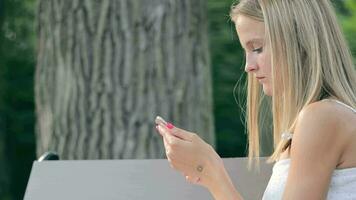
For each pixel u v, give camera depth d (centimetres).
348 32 1407
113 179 434
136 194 432
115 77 681
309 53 361
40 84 707
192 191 430
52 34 696
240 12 371
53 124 696
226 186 374
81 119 685
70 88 688
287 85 362
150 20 684
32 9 1589
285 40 361
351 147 356
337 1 1450
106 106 679
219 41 1477
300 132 357
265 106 421
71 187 433
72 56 688
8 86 1598
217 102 1488
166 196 430
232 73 1480
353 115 356
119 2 681
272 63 362
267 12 363
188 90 693
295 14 362
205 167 375
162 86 686
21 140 1619
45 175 435
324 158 354
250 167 429
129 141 680
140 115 680
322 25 363
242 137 1511
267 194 371
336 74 362
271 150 439
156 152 680
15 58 1599
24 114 1612
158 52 683
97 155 681
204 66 704
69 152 688
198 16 702
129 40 680
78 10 685
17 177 1622
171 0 689
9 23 1586
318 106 357
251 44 371
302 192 352
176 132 378
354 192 356
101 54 681
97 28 682
